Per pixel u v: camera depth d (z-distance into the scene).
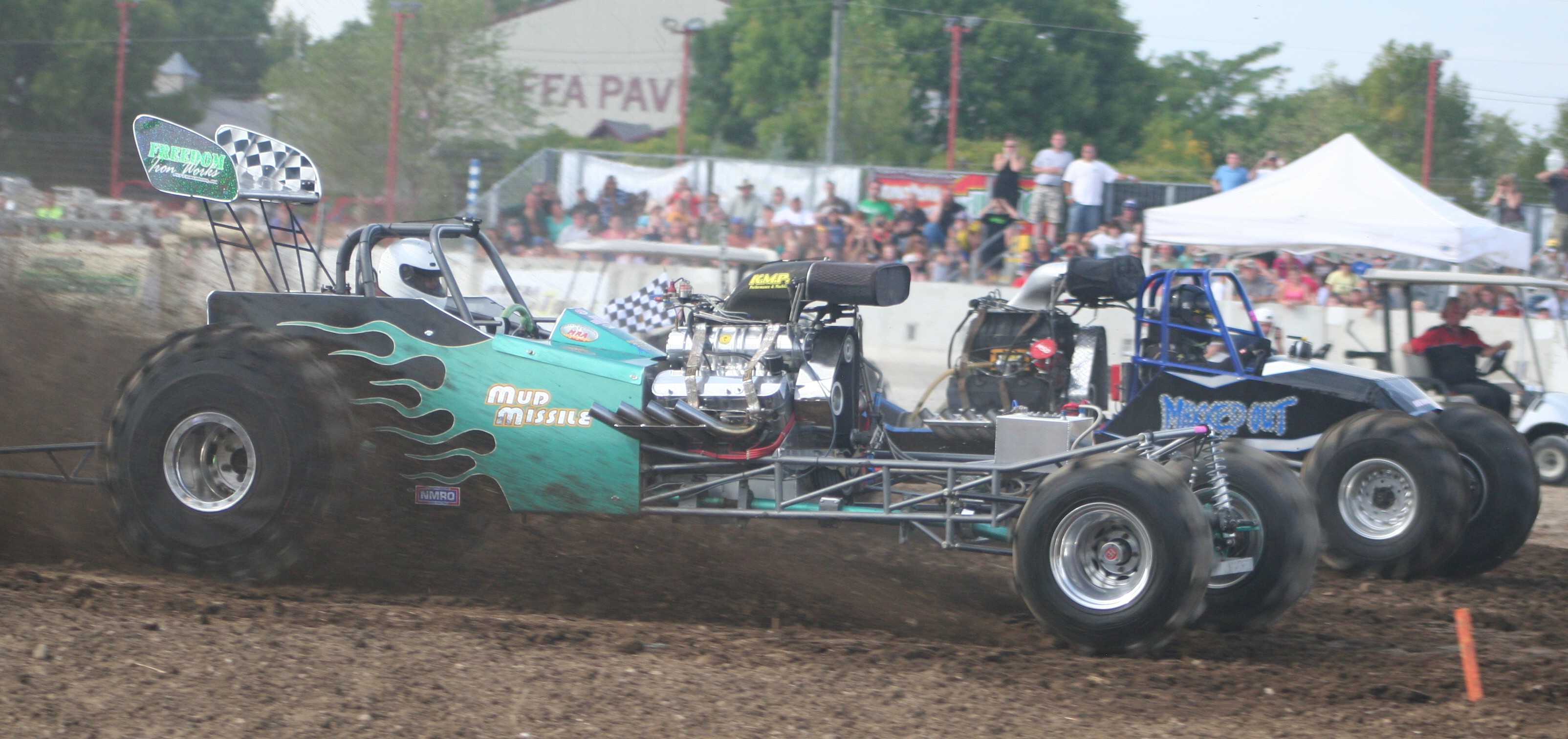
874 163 81.62
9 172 77.12
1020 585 13.67
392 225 17.11
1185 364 22.69
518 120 73.31
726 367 15.77
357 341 15.79
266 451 14.47
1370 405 21.20
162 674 11.20
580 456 15.33
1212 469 14.75
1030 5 89.94
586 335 16.36
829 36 95.25
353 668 11.61
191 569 14.70
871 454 16.73
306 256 38.66
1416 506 18.91
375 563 15.64
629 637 13.19
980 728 10.79
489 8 74.94
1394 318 35.16
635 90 123.31
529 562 16.56
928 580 17.38
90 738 9.76
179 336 15.20
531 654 12.36
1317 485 19.77
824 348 16.36
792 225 45.50
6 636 11.97
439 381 15.66
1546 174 42.94
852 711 11.08
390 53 69.94
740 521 15.48
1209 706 11.68
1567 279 38.69
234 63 90.00
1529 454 19.88
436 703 10.83
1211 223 34.09
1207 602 14.95
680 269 42.09
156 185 16.58
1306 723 11.26
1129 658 13.36
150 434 14.75
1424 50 78.25
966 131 86.38
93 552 15.93
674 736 10.29
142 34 87.44
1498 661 13.96
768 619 14.83
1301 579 14.75
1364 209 32.78
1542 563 21.58
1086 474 13.39
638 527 18.30
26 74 84.25
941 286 40.84
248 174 17.45
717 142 96.31
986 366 24.42
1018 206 44.62
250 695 10.79
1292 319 36.97
